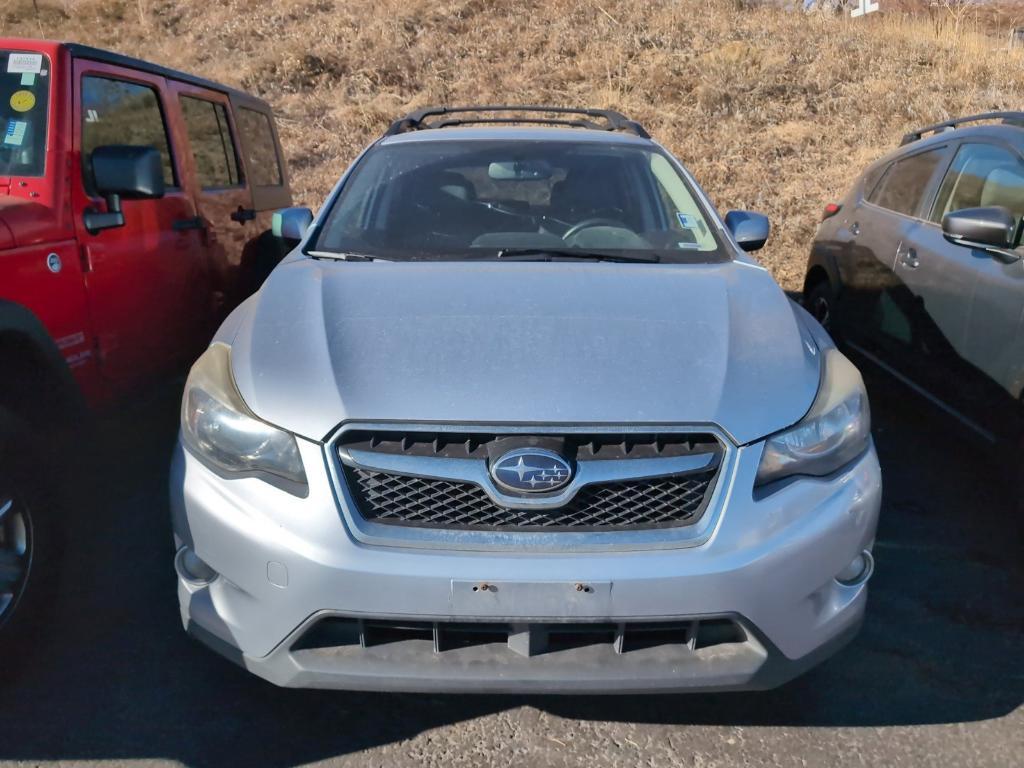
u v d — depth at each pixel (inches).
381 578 84.5
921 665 115.3
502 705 106.3
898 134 411.5
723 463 88.8
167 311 163.6
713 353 97.7
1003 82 464.8
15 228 119.4
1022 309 143.1
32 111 133.1
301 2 578.9
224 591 93.4
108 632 117.7
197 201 180.4
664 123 424.2
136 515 147.8
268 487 88.8
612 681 87.7
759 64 481.4
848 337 209.8
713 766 96.7
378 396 89.7
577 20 550.0
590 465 87.4
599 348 96.9
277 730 101.3
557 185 143.9
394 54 503.2
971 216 151.1
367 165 150.6
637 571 84.7
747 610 87.1
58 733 99.4
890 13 574.9
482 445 88.0
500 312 104.0
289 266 123.1
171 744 98.6
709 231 137.7
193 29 555.8
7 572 104.1
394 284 112.7
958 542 146.7
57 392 124.3
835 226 226.2
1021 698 109.2
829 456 93.8
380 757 97.6
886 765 97.4
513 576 84.1
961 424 159.0
